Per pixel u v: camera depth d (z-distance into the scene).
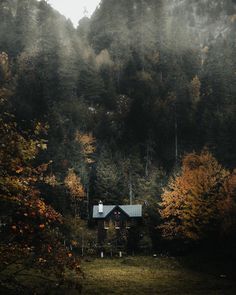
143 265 57.84
